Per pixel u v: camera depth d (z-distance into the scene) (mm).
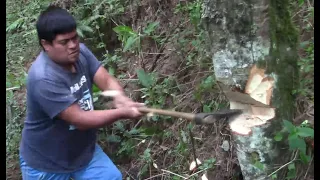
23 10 6023
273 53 2451
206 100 3566
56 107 2686
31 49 5488
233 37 2449
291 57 2609
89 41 4926
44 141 2881
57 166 2934
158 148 3717
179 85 3834
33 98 2750
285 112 2580
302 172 2760
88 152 2990
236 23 2410
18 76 5156
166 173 3508
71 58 2711
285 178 2697
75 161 2959
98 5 4883
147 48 4395
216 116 2557
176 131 3666
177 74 3949
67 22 2633
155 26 4316
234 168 3211
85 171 3016
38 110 2797
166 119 3730
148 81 3715
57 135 2850
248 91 2518
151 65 4230
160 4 4484
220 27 2469
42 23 2645
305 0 3498
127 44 3863
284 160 2660
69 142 2879
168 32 4305
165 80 3891
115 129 3928
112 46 4891
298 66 2746
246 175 2740
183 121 3656
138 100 4055
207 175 3291
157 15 4480
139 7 4664
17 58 5504
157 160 3680
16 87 4617
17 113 4547
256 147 2604
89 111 2717
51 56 2723
